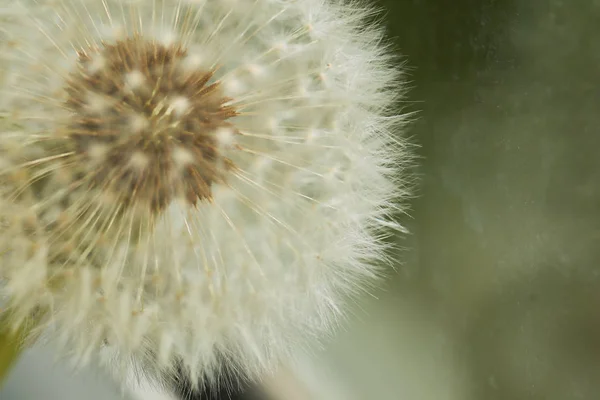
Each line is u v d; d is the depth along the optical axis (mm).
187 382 154
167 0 145
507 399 167
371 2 164
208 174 144
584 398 165
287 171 147
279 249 146
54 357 141
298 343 149
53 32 141
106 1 143
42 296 139
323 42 148
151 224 143
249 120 146
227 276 144
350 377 166
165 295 142
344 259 148
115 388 155
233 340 146
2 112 139
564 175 168
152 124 141
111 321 140
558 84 168
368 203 150
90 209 141
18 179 138
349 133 149
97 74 141
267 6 147
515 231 169
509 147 169
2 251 138
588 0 166
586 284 166
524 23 168
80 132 140
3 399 152
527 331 167
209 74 144
